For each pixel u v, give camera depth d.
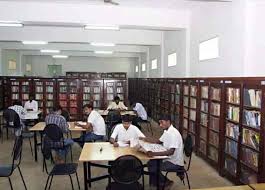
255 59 4.44
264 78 3.59
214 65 5.73
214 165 5.28
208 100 5.46
